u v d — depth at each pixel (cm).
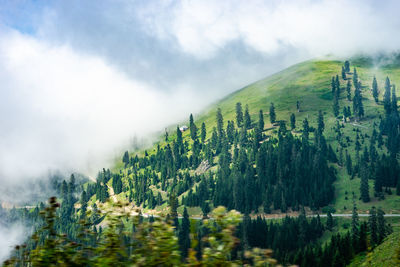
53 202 627
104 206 661
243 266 609
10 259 599
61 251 606
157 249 620
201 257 607
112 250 619
